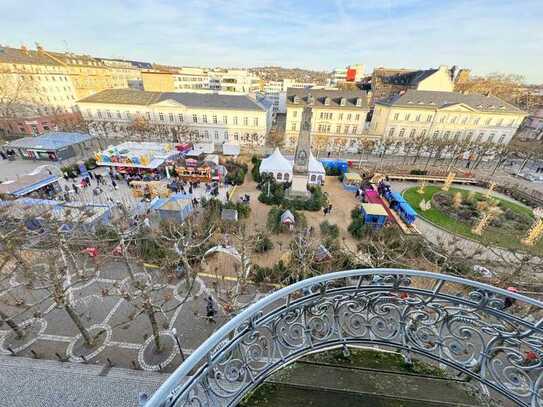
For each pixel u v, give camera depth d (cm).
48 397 964
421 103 4534
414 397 373
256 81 8294
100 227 1772
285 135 4766
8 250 1157
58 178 2652
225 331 279
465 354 423
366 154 4622
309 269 1457
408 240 1733
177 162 3170
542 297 1309
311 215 2431
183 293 1468
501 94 7569
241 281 1285
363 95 4744
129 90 4831
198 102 4534
